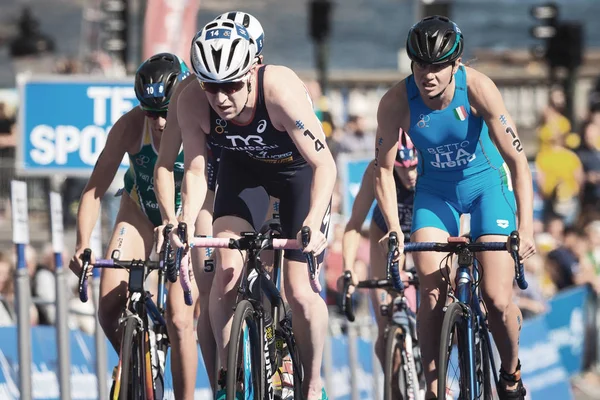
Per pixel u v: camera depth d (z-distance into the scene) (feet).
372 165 62.64
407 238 64.69
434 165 56.24
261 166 52.90
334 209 106.83
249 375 48.29
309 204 53.16
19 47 193.67
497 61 219.20
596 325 112.06
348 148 131.44
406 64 211.82
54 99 80.02
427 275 54.60
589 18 291.58
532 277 102.01
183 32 104.94
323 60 162.09
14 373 68.33
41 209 126.21
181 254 47.93
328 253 97.50
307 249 46.75
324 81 161.99
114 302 56.18
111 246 57.36
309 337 52.19
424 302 54.85
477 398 52.60
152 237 59.21
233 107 47.62
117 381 50.70
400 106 54.44
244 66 46.68
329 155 49.67
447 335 50.16
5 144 126.93
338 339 86.99
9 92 160.97
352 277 61.62
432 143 55.01
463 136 54.54
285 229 53.47
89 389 72.59
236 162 53.42
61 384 63.31
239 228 52.08
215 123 50.01
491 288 54.19
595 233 115.24
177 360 57.06
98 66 143.43
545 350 99.71
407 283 62.80
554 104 150.00
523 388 57.62
